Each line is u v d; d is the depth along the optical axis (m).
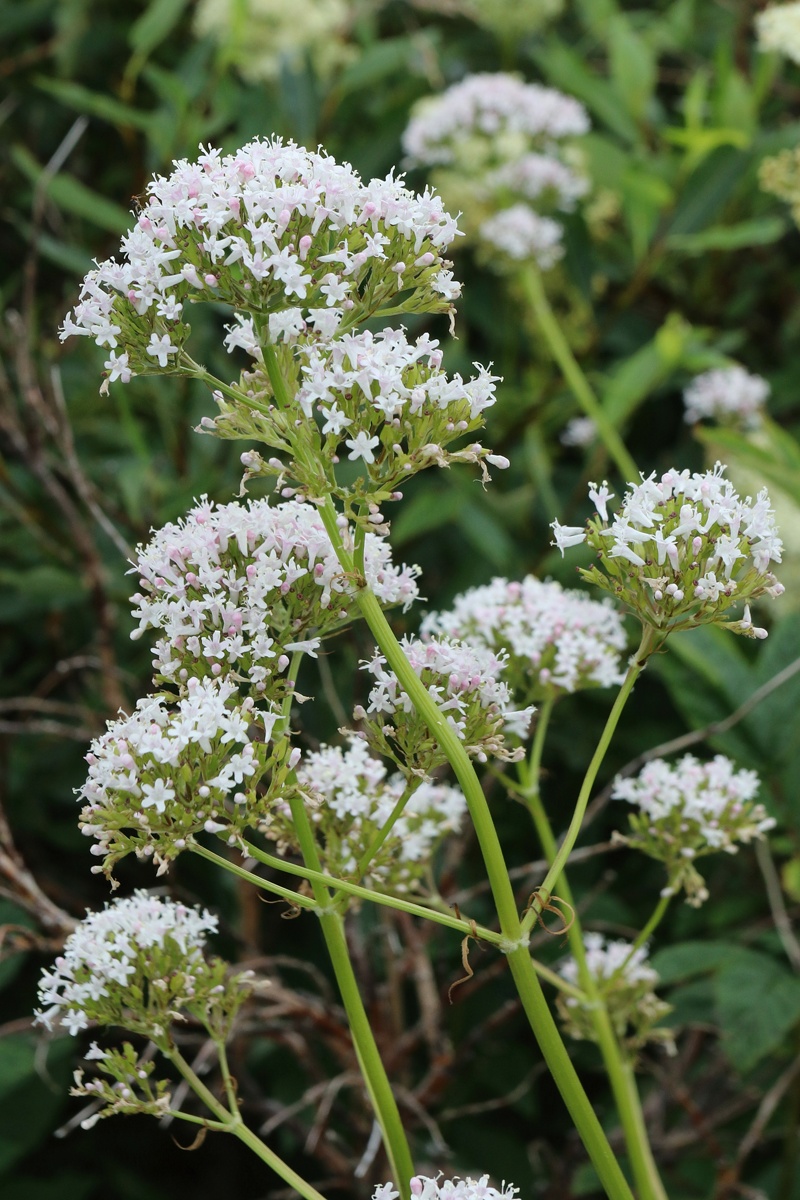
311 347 0.53
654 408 1.19
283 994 0.71
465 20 1.42
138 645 0.98
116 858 0.54
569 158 1.14
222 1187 0.95
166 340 0.53
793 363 1.16
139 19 1.32
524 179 1.10
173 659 0.55
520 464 1.09
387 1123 0.55
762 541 0.55
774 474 0.83
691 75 1.34
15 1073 0.83
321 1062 0.89
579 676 0.63
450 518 0.98
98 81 1.31
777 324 1.23
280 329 0.52
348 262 0.52
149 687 0.95
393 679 0.55
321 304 0.53
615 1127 0.84
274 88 1.15
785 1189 0.77
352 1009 0.55
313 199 0.52
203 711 0.53
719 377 1.07
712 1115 0.79
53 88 1.03
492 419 1.08
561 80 1.17
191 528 0.55
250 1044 0.86
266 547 0.55
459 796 0.63
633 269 1.23
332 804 0.59
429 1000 0.72
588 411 0.95
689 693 0.76
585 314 1.14
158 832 0.54
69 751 0.98
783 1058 0.81
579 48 1.41
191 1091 0.87
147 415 1.10
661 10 1.47
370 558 0.56
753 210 1.20
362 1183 0.73
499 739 0.55
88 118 1.26
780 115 1.32
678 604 0.55
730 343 1.08
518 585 0.64
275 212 0.52
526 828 0.93
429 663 0.55
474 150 1.11
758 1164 0.85
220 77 1.09
